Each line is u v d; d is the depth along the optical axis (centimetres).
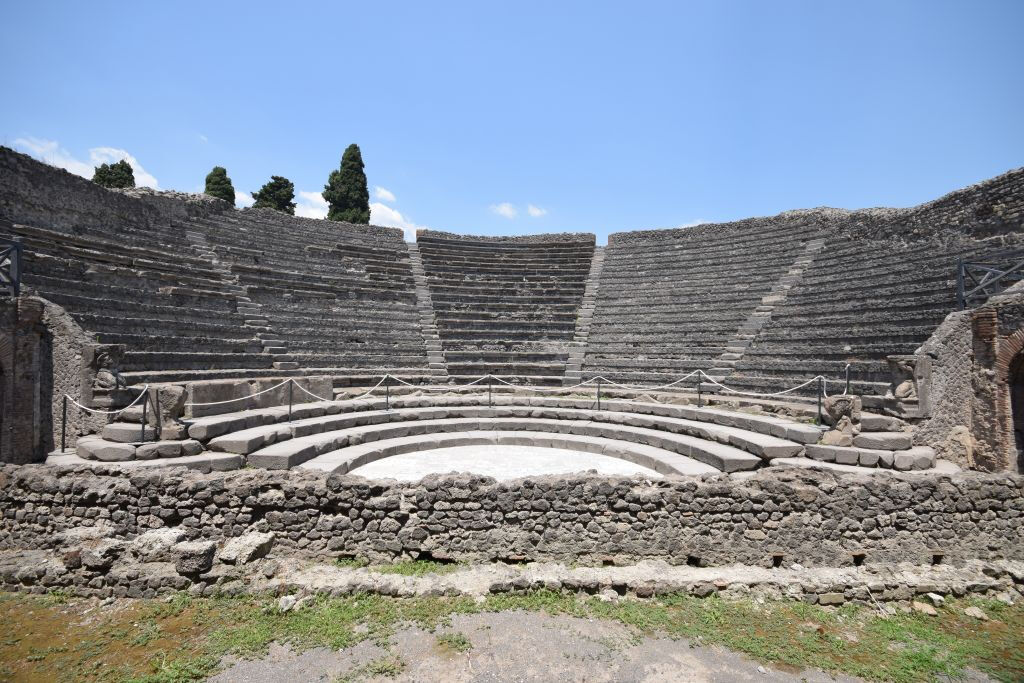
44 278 1219
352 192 4347
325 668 521
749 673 531
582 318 2273
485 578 669
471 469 1078
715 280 2250
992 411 1047
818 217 2370
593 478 742
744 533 722
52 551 698
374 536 714
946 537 734
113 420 1021
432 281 2564
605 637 581
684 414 1385
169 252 1944
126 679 501
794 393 1420
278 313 1934
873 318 1442
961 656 571
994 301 1051
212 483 715
